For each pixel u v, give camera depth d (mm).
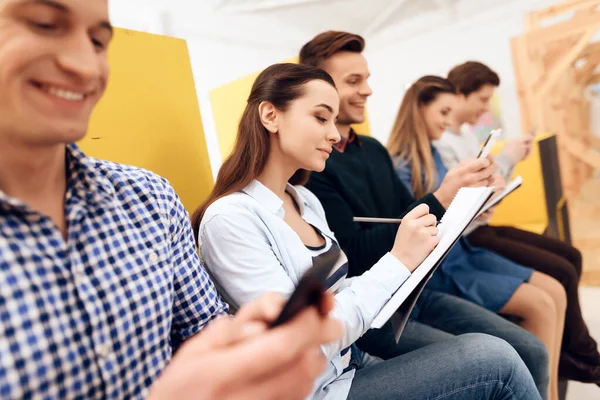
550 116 2965
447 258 1413
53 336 407
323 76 877
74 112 411
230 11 2920
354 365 826
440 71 3383
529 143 1590
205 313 642
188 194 1132
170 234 602
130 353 476
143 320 492
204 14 2883
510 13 2994
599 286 2168
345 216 1158
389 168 1506
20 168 432
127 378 472
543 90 2963
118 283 478
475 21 3127
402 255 787
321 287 349
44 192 464
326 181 1188
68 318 426
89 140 867
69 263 444
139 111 989
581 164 2875
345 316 692
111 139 916
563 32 2820
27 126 392
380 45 3570
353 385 752
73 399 420
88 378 435
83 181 494
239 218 763
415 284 687
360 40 1281
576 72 2824
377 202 1363
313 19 3238
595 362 1396
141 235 536
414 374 749
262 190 865
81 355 430
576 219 2855
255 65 3414
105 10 425
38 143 410
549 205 2049
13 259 396
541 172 1911
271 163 891
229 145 1626
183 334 638
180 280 616
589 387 1467
